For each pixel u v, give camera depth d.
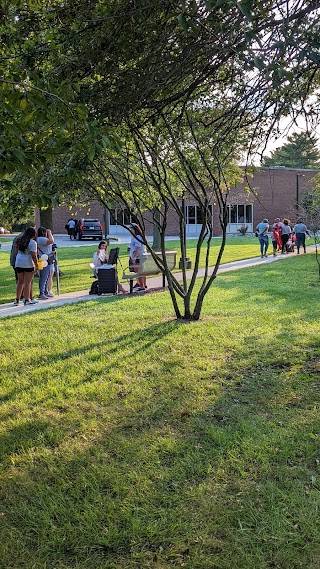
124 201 7.54
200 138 6.04
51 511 2.98
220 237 35.25
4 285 13.93
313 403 4.47
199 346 6.39
